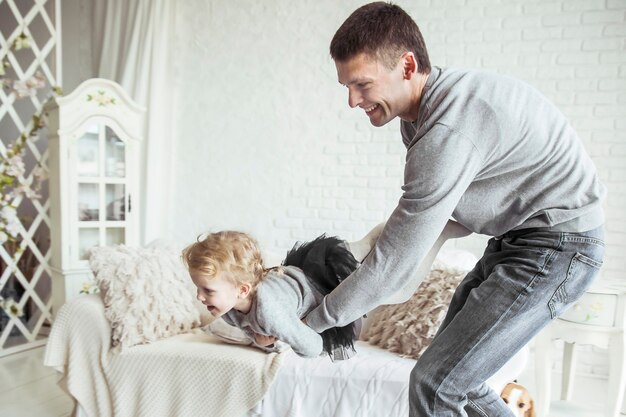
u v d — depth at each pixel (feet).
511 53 9.49
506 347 3.43
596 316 6.63
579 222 3.34
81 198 9.53
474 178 3.42
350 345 4.14
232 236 4.00
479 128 3.17
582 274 3.35
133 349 6.22
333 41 3.35
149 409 6.02
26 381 8.41
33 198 10.07
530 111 3.30
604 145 9.09
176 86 11.73
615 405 6.68
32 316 10.80
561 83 9.26
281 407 5.69
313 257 4.19
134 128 10.12
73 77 12.51
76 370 6.37
